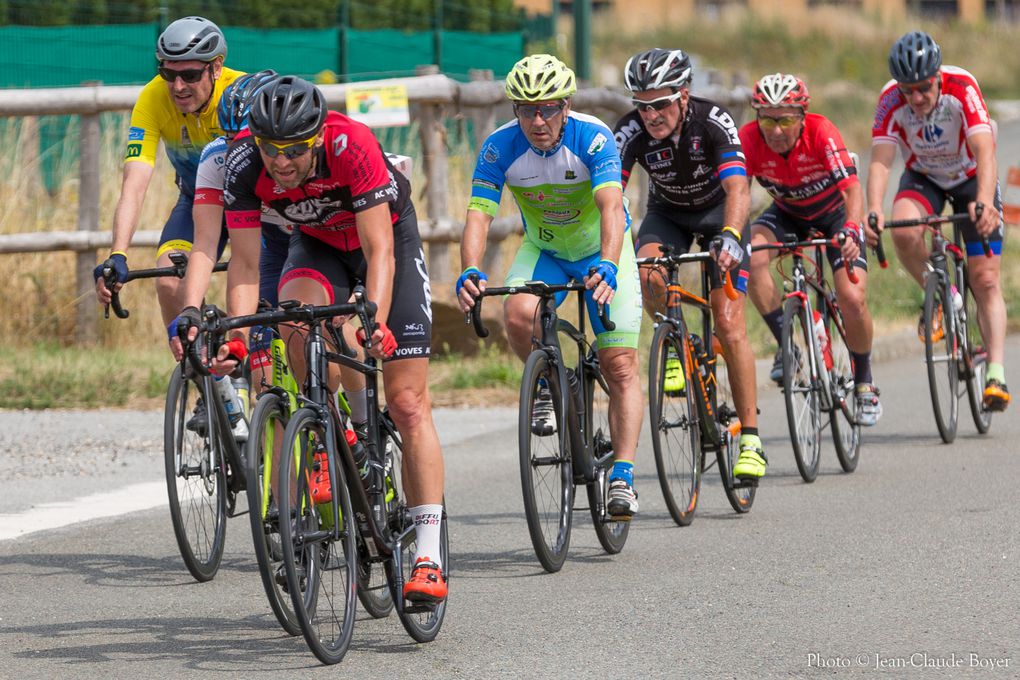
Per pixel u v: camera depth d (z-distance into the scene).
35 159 38.00
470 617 15.93
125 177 19.81
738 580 17.19
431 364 34.72
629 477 18.62
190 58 18.92
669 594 16.64
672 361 20.55
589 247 19.34
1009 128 94.62
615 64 120.19
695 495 20.92
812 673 13.50
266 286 18.92
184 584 17.78
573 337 18.77
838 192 25.47
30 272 36.31
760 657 14.05
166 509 21.98
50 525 20.89
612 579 17.53
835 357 25.50
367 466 15.06
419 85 35.91
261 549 13.60
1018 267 48.16
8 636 15.38
